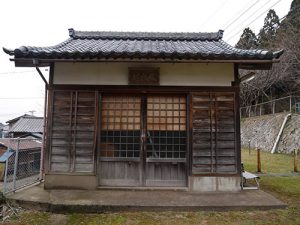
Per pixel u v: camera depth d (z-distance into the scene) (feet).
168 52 17.40
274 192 21.43
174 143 21.16
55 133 20.74
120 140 21.12
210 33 28.40
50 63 20.98
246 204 16.98
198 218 15.49
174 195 18.90
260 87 82.79
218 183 20.26
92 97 20.98
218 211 16.69
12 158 22.39
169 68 21.16
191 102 20.84
